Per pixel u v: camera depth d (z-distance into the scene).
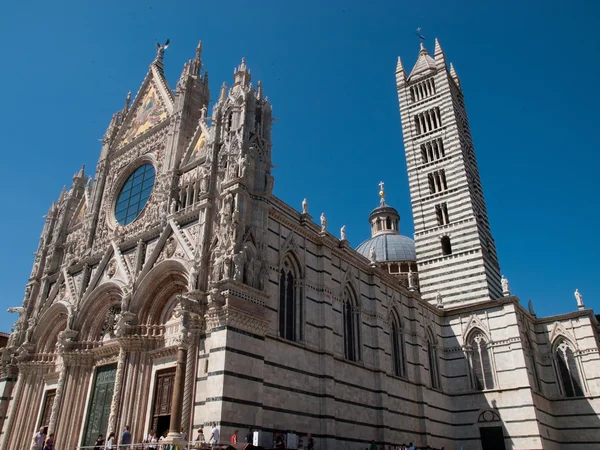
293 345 40.25
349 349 47.75
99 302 47.78
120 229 50.19
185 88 52.94
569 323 63.84
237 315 34.81
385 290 55.31
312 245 46.72
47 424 47.44
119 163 57.78
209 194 41.56
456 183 72.50
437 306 65.56
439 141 76.88
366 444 44.44
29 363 51.28
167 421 37.06
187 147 49.41
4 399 51.97
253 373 34.69
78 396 44.31
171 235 43.31
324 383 41.44
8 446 47.84
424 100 80.94
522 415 55.16
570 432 59.66
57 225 61.66
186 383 34.81
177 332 39.94
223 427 31.33
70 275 54.69
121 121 62.34
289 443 35.81
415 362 55.81
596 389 59.47
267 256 40.41
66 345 46.25
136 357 40.66
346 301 49.50
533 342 63.97
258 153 43.00
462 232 69.50
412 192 76.00
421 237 72.62
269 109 46.41
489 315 61.59
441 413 57.28
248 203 39.97
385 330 52.91
